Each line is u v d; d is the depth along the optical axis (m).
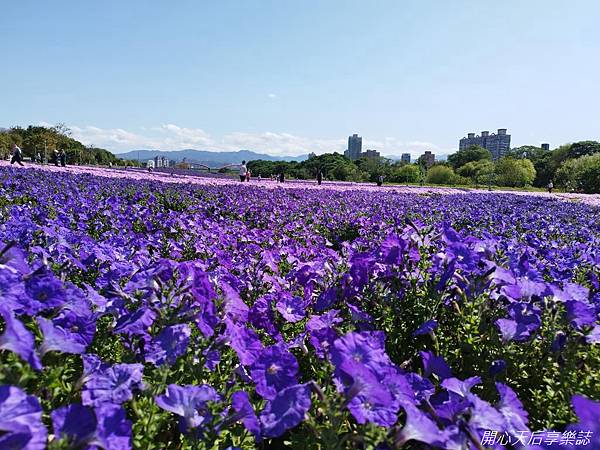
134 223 7.80
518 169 76.06
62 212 7.02
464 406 1.89
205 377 2.42
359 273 3.63
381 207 13.71
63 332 1.98
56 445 1.43
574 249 6.80
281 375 2.05
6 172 14.55
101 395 1.85
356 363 1.73
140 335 2.40
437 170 78.25
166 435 2.23
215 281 3.31
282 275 5.30
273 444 2.52
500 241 5.41
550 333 2.78
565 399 2.54
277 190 19.66
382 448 1.71
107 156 96.06
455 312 3.26
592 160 65.81
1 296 2.04
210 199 12.90
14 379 1.62
